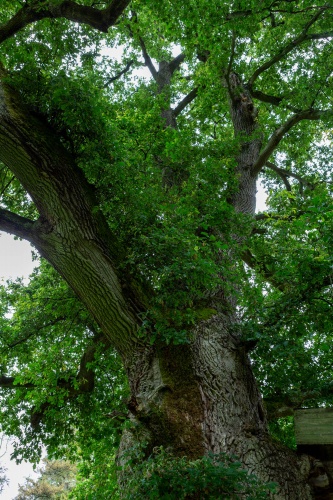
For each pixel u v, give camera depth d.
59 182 5.89
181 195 7.39
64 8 6.96
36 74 6.51
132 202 6.36
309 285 5.93
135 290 5.87
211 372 5.56
